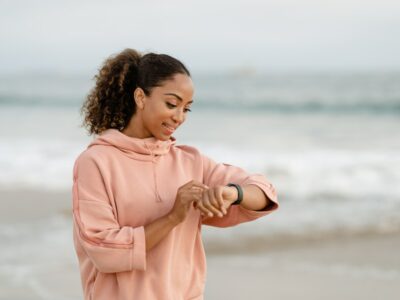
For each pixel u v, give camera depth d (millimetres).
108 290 2395
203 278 2570
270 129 20641
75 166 2420
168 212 2379
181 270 2477
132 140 2428
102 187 2369
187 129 21000
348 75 50219
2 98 35875
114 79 2486
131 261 2252
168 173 2504
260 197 2439
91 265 2436
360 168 12359
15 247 7277
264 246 7398
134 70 2477
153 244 2303
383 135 18109
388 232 7961
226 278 6246
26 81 54156
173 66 2375
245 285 6008
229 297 5652
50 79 56719
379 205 9461
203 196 2252
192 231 2508
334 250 7223
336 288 5895
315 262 6781
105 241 2260
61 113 28312
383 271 6434
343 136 18141
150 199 2424
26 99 35562
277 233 7949
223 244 7504
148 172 2453
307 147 15578
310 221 8539
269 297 5641
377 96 29859
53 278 6168
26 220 8594
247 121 23594
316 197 10102
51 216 8828
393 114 24156
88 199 2344
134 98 2422
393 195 10117
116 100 2498
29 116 26812
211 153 14609
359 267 6566
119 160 2424
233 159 13617
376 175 11695
